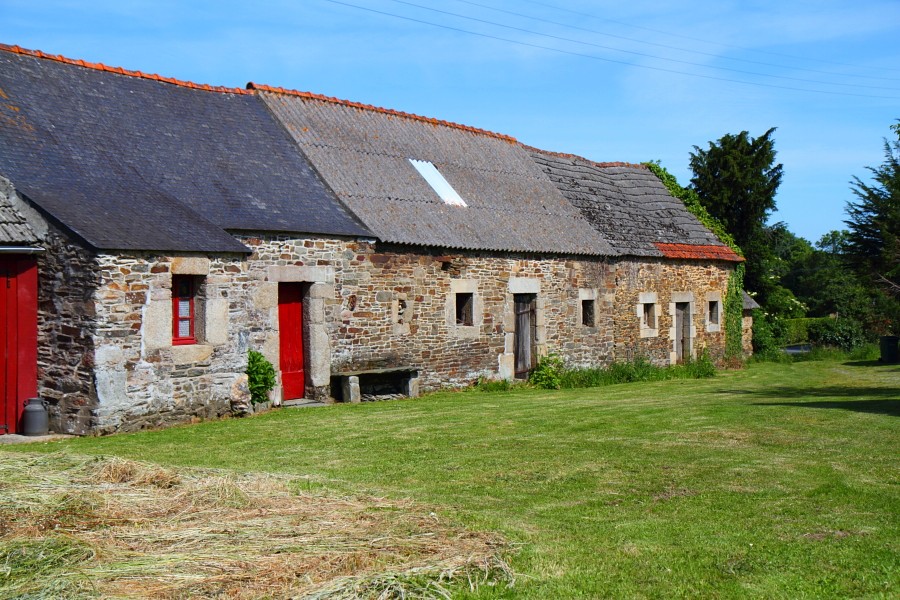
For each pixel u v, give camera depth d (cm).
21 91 1055
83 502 511
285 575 407
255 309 1092
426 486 657
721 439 852
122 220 955
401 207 1345
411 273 1317
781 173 2800
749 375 1836
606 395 1334
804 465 720
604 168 2062
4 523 471
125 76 1215
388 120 1559
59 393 929
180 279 1020
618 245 1728
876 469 702
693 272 1975
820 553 486
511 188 1650
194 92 1290
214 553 434
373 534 479
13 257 923
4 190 929
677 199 2145
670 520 559
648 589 431
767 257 2838
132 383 935
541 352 1558
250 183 1177
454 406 1162
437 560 446
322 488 622
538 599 416
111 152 1068
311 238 1166
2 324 918
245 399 1057
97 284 896
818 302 3906
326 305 1194
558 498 621
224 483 574
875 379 1639
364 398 1258
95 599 372
